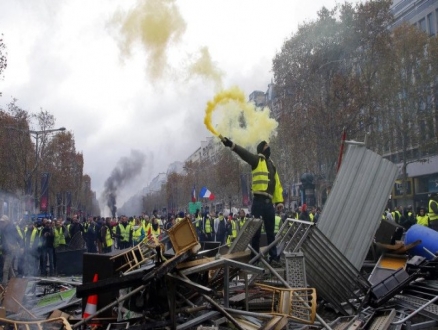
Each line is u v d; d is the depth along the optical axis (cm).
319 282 748
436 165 4497
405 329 670
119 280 587
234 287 730
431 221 2220
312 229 750
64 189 6425
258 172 860
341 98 3784
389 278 784
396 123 4078
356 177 902
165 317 596
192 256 607
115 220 2666
